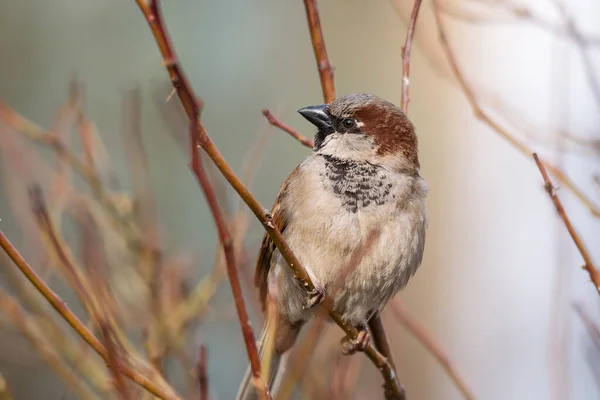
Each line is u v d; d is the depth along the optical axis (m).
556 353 7.63
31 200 8.92
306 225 8.76
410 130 9.13
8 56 17.61
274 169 17.22
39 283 6.17
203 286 10.24
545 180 6.84
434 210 16.62
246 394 8.89
